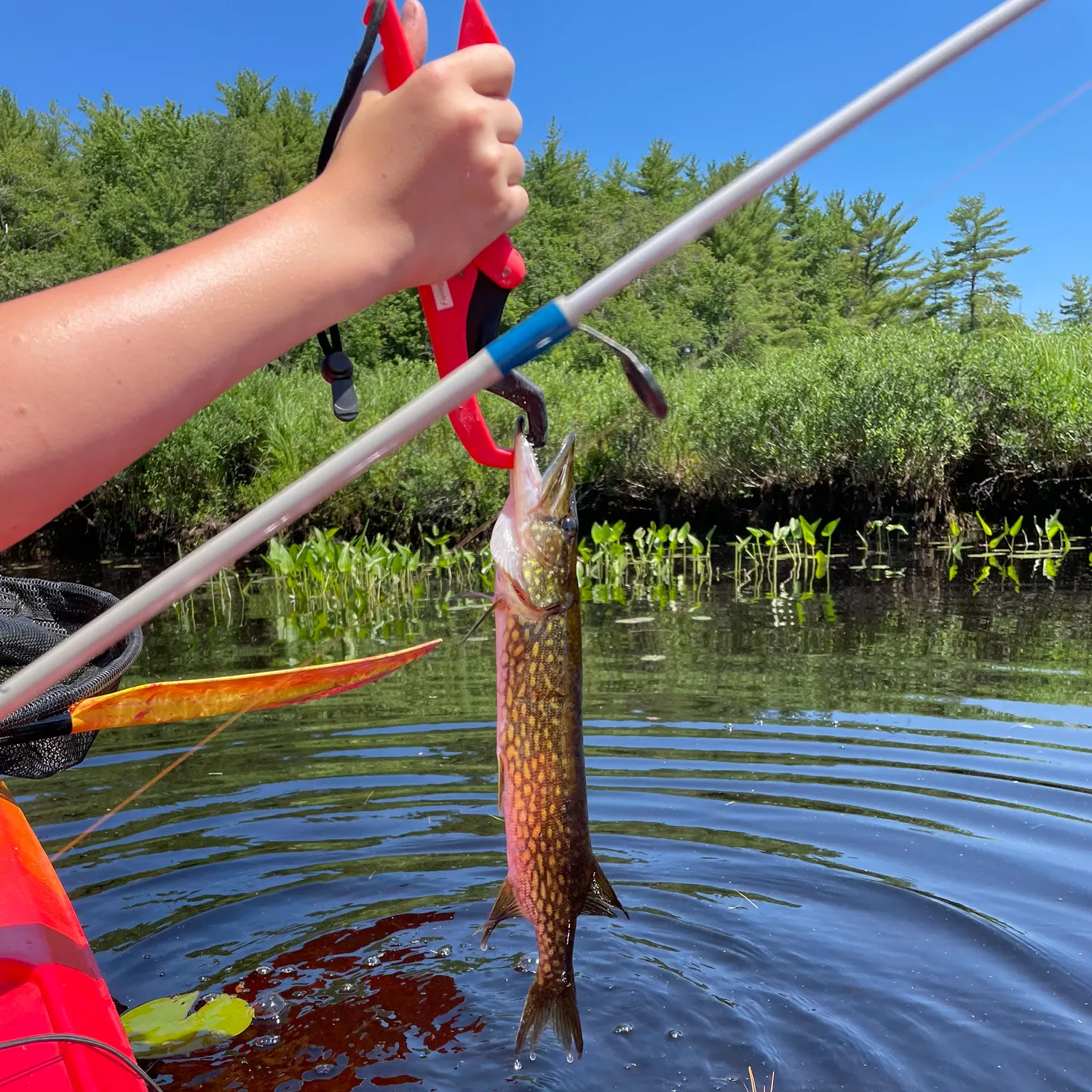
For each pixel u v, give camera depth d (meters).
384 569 11.98
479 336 1.35
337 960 2.91
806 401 14.90
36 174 42.75
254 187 49.62
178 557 16.39
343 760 4.82
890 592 9.66
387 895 3.34
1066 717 5.12
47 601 2.67
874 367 14.55
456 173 0.88
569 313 1.05
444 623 8.99
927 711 5.30
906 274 74.00
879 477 14.23
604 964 2.84
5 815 2.29
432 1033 2.52
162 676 6.84
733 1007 2.59
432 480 15.39
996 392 14.19
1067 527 13.87
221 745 5.17
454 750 4.94
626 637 7.78
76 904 3.28
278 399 17.61
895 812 3.89
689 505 15.82
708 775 4.39
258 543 1.00
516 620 1.98
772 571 11.77
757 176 1.08
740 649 7.09
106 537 17.61
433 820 4.00
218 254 0.83
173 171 47.22
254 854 3.69
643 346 38.25
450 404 1.05
